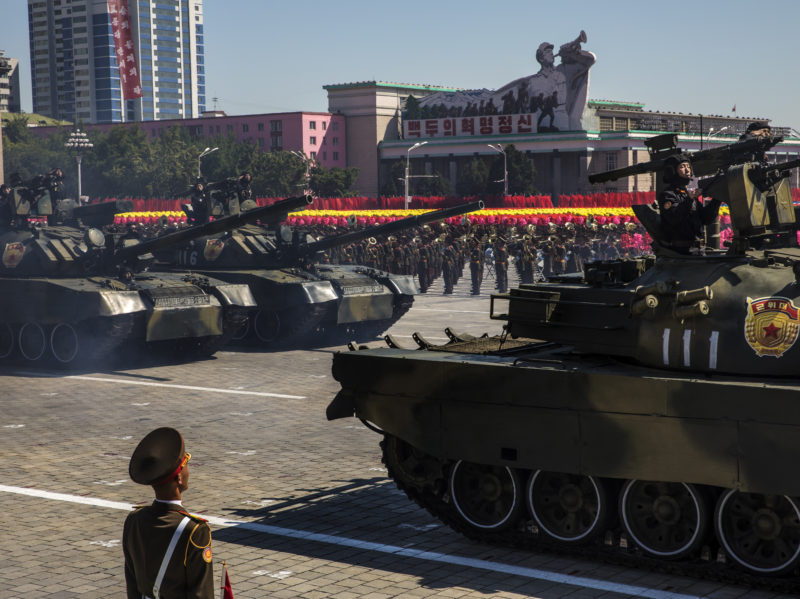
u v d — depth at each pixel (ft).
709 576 31.09
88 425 53.78
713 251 34.53
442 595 29.60
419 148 463.42
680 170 33.55
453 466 35.14
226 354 81.82
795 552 29.45
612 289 33.58
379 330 89.25
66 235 82.74
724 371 31.04
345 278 85.51
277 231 87.25
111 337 70.38
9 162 366.63
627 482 32.04
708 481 30.04
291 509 38.65
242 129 527.81
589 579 31.12
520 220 189.06
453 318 102.42
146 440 19.01
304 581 30.89
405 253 144.25
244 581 30.89
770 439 28.96
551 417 32.71
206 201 89.81
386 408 36.04
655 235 33.76
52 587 30.53
